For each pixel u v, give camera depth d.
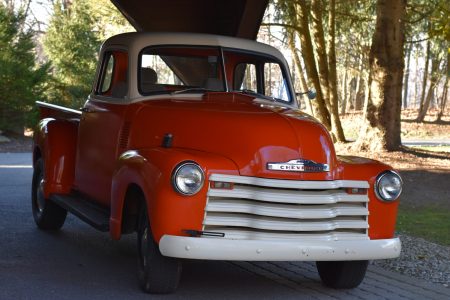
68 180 8.38
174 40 7.18
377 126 19.81
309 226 5.71
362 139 20.09
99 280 6.58
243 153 5.71
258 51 7.49
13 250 7.91
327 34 26.42
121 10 17.52
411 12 22.66
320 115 24.19
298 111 6.69
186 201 5.49
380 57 19.62
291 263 7.86
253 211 5.60
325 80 25.05
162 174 5.53
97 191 7.51
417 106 81.44
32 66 29.55
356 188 5.97
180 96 6.86
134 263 7.46
